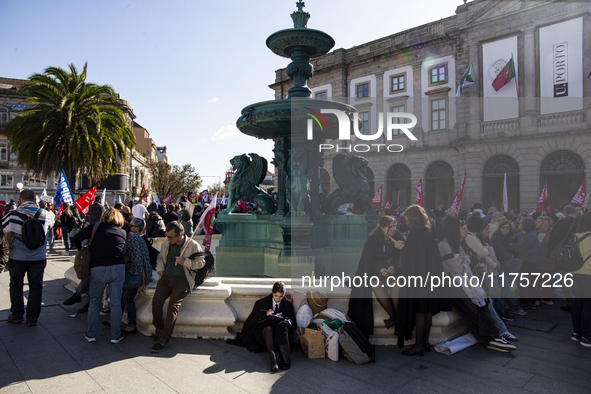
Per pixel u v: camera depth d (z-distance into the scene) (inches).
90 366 152.2
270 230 266.2
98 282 175.0
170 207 390.9
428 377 145.4
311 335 160.9
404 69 1062.4
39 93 799.1
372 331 166.2
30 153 802.2
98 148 796.0
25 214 201.0
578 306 186.2
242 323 185.5
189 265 171.8
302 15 271.9
